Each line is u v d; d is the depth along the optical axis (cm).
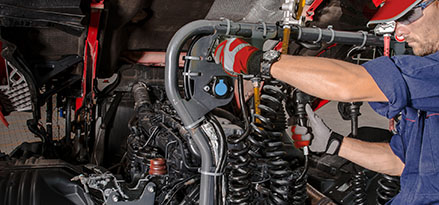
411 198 121
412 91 98
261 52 107
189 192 170
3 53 182
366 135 236
